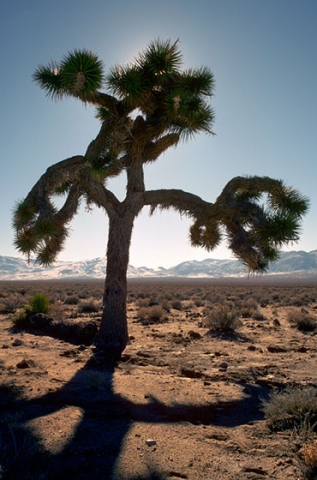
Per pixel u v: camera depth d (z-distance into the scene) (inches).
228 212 359.6
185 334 518.9
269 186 355.9
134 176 410.0
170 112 361.1
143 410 224.5
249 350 420.5
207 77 387.2
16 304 915.4
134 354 380.2
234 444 178.5
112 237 407.2
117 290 403.5
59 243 393.4
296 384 278.4
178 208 409.1
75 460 158.9
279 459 164.1
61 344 423.2
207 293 1818.4
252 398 250.8
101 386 264.4
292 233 329.1
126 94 355.3
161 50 361.4
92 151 383.2
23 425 193.3
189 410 226.5
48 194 365.7
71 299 1115.3
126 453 166.6
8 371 293.1
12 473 147.3
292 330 577.9
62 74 328.8
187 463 159.2
